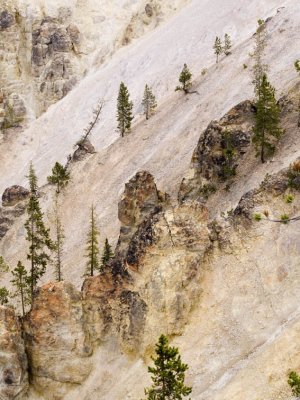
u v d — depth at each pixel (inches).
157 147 3912.4
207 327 1676.9
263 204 1931.6
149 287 1765.5
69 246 3373.5
